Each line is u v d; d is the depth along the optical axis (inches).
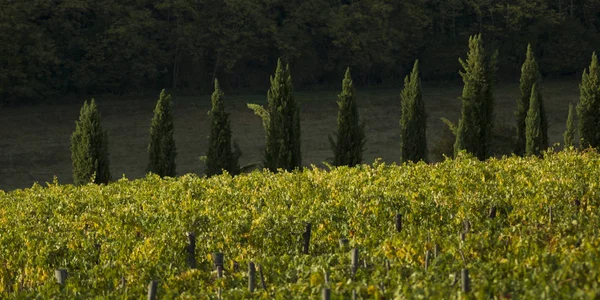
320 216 1921.8
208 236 1847.9
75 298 1387.8
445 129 4896.7
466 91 3811.5
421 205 1921.8
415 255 1400.1
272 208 2085.4
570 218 1628.9
